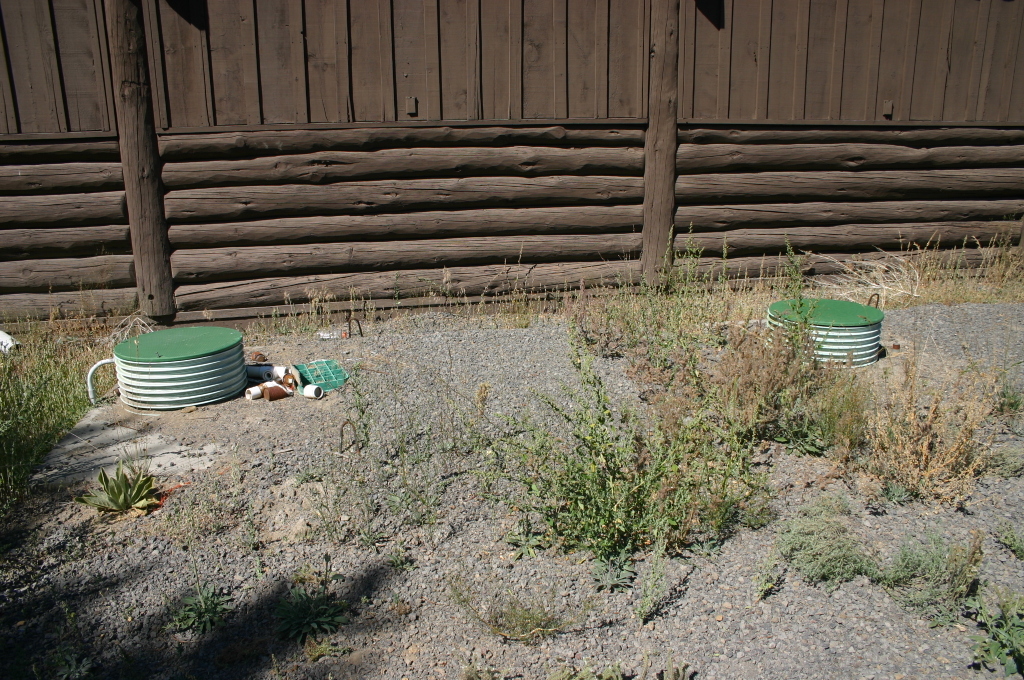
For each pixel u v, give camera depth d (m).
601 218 7.91
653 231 7.99
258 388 5.41
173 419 5.12
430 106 7.35
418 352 6.15
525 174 7.68
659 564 3.46
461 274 7.72
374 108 7.27
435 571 3.59
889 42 8.33
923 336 6.52
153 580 3.52
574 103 7.64
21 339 6.79
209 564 3.63
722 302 7.46
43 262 7.04
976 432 4.67
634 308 6.86
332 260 7.46
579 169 7.76
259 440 4.73
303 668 3.05
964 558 3.33
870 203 8.68
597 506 3.70
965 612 3.24
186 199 7.10
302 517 3.96
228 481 4.27
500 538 3.82
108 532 3.88
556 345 6.23
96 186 7.00
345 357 6.10
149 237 7.07
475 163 7.53
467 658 3.08
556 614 3.29
